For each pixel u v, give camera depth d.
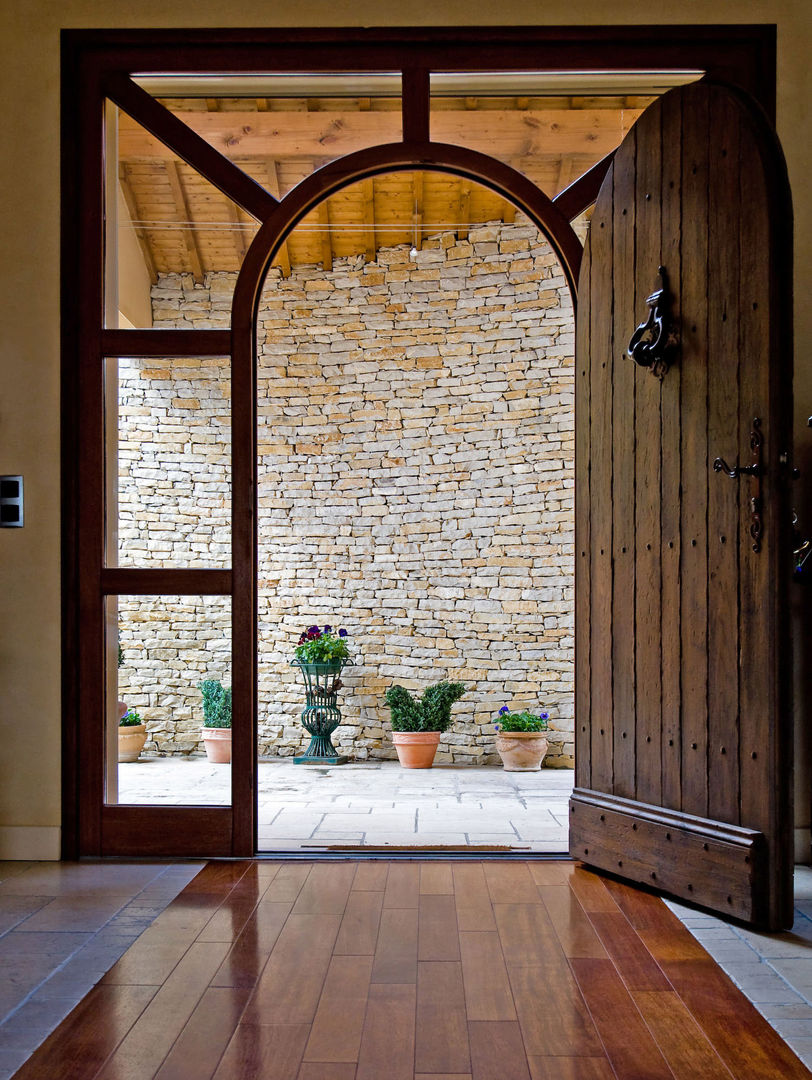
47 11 3.79
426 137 3.82
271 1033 2.16
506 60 3.79
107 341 3.82
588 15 3.75
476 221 7.75
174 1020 2.23
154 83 3.85
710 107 3.11
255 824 3.76
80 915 3.00
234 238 3.83
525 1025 2.20
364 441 7.99
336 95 3.84
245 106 3.85
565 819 5.16
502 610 7.73
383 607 7.93
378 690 7.89
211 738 3.75
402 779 6.84
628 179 3.49
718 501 3.06
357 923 2.91
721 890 2.96
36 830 3.70
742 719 2.96
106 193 3.85
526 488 7.70
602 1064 2.02
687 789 3.16
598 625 3.61
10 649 3.74
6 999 2.35
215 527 3.79
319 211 7.41
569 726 7.55
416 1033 2.16
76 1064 2.01
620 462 3.50
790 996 2.38
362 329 7.98
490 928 2.87
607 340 3.58
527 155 3.84
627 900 3.18
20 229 3.78
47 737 3.72
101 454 3.79
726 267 3.04
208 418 3.82
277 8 3.79
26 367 3.77
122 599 3.84
